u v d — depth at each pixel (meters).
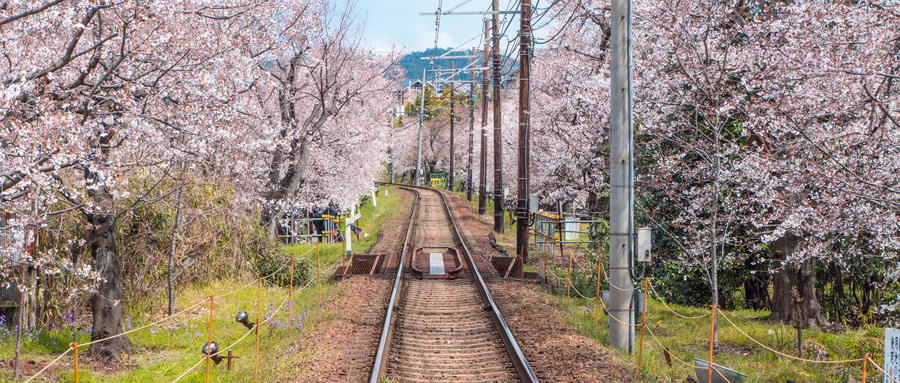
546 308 12.67
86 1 7.77
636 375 8.32
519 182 21.53
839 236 11.39
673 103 12.85
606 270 16.34
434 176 109.88
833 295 15.01
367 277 17.05
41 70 8.12
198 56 10.56
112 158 9.66
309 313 12.42
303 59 21.48
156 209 12.78
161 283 13.26
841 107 9.43
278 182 21.38
